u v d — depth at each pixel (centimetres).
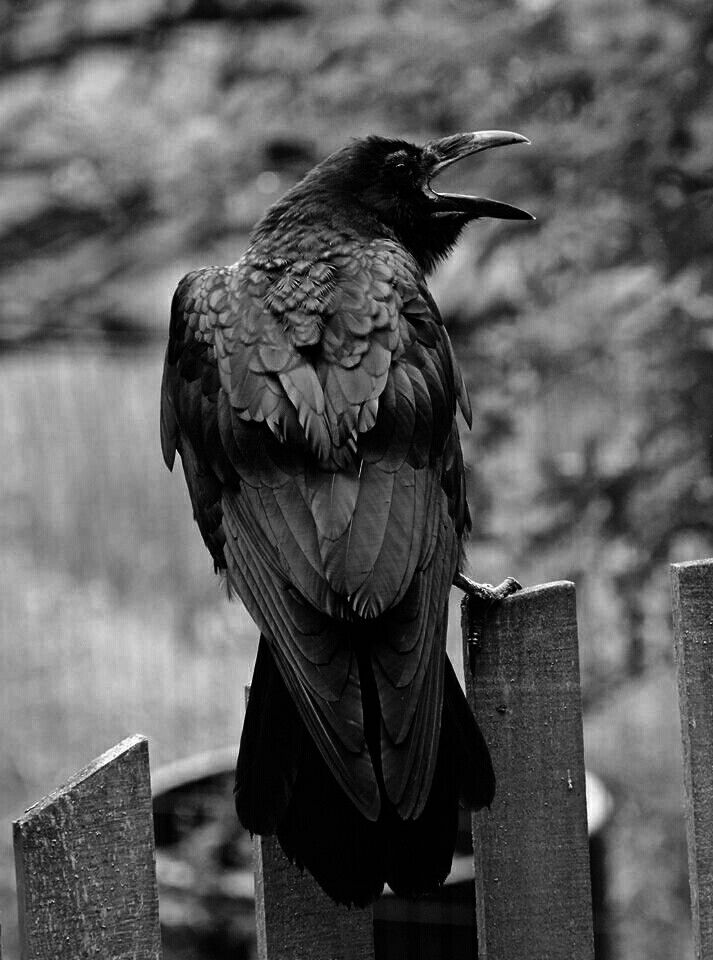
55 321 1792
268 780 488
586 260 1199
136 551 2222
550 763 514
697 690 518
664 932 1255
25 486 2284
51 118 1675
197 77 1625
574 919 518
